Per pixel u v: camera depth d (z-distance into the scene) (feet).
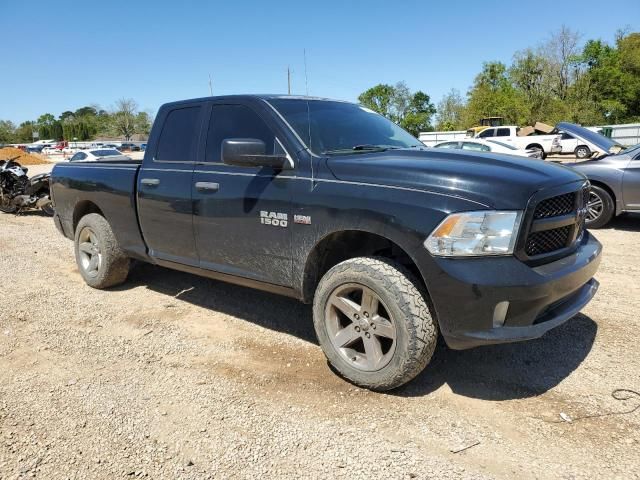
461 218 9.15
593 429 9.14
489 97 172.24
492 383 10.88
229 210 12.57
